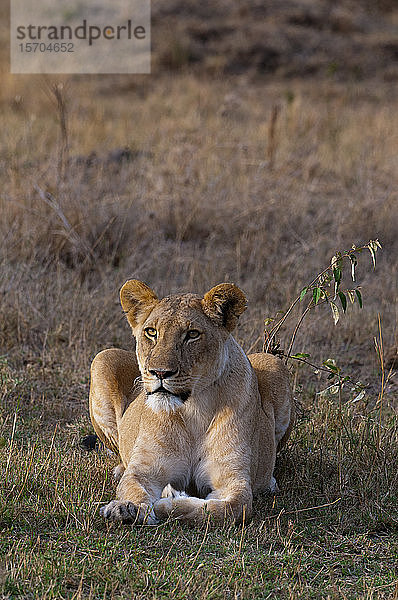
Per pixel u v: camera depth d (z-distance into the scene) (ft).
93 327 40.32
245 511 23.41
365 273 51.47
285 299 45.37
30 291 43.19
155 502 23.26
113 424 28.25
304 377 37.24
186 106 91.86
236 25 124.36
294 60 118.01
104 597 19.21
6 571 19.60
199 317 23.70
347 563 21.89
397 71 118.83
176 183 58.13
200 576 20.04
